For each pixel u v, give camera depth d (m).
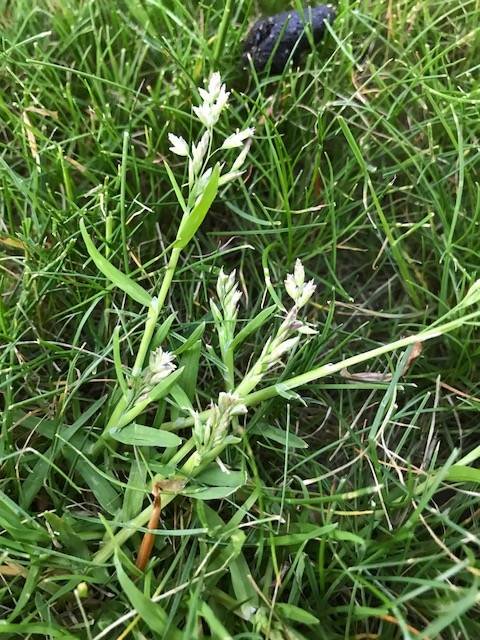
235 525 0.10
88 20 0.16
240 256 0.14
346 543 0.10
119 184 0.13
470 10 0.17
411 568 0.10
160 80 0.15
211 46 0.16
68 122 0.15
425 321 0.13
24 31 0.16
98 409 0.12
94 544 0.10
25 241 0.13
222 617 0.10
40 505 0.11
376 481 0.11
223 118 0.14
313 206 0.14
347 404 0.13
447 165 0.15
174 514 0.11
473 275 0.12
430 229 0.14
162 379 0.10
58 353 0.12
